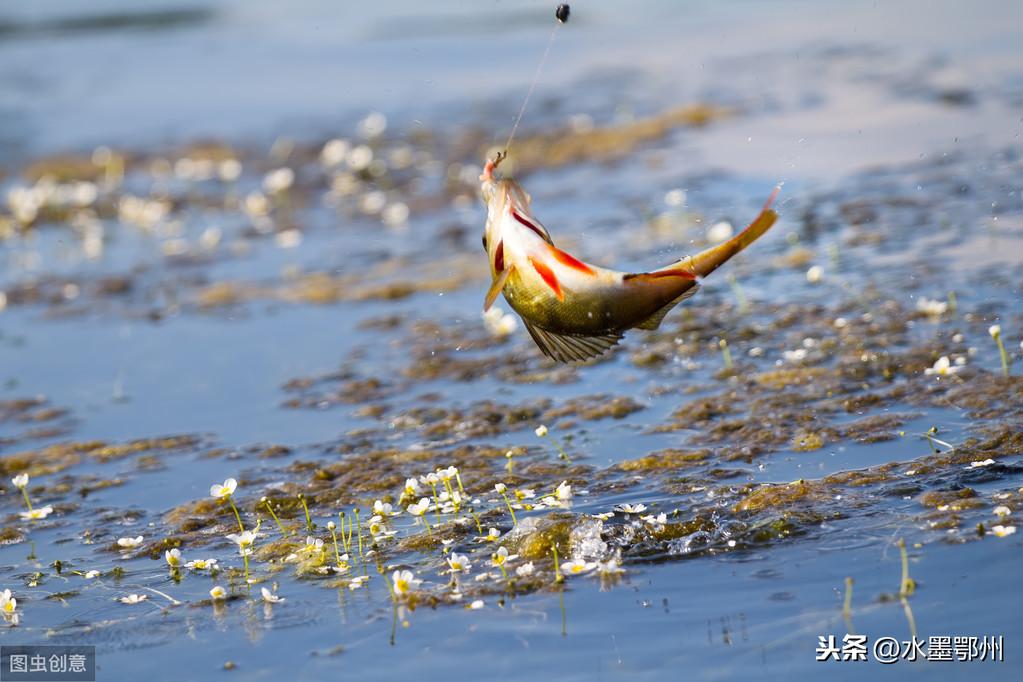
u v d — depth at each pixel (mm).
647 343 29547
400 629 17266
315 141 57000
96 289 39344
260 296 37094
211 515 22484
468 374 28922
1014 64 54312
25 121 65000
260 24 86750
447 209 45312
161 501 23453
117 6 96000
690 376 27234
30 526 22672
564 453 23734
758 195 41094
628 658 15945
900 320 28547
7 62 79438
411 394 28078
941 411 23547
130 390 30016
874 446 22359
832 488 20578
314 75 70625
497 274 15758
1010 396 23656
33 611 19016
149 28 87812
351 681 15992
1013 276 30469
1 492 24531
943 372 24391
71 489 24359
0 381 31312
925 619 16219
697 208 40406
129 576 20109
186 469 24906
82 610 18922
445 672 15992
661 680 15383
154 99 67938
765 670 15398
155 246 44219
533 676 15711
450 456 24203
